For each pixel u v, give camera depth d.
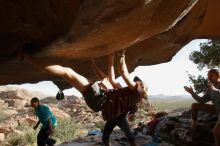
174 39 6.20
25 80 5.85
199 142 5.79
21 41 3.97
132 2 2.92
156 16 3.45
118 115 5.00
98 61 5.78
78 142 6.73
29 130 18.05
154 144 6.12
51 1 3.33
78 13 3.20
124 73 4.98
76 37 3.53
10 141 16.52
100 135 7.47
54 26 3.68
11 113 32.69
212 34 6.57
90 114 28.70
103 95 4.83
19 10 3.38
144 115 24.28
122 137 6.78
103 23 3.18
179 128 6.60
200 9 5.14
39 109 7.50
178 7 3.52
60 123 19.77
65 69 4.39
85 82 4.48
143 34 3.75
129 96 4.95
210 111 5.62
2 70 4.96
